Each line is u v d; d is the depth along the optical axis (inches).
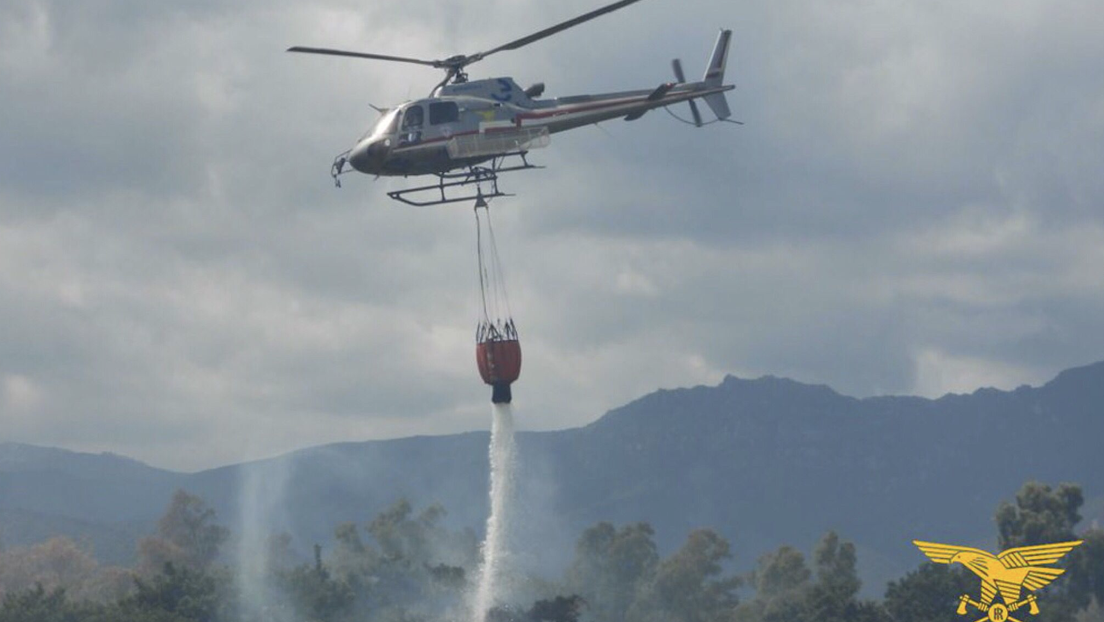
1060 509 7071.9
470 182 3230.8
